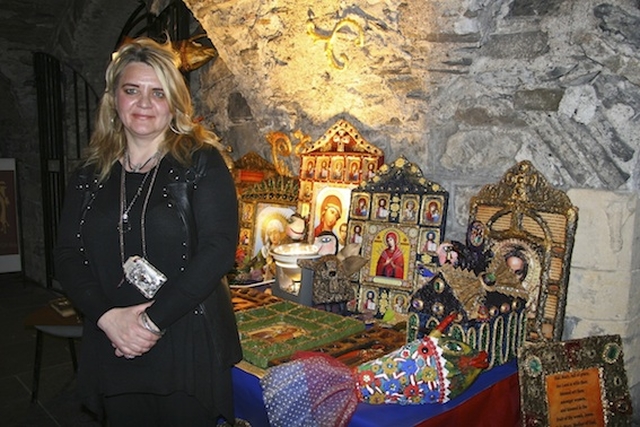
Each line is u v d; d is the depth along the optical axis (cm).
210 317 130
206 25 234
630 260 153
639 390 165
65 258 134
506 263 150
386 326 173
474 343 137
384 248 187
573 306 162
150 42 131
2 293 461
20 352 322
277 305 183
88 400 136
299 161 234
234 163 260
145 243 127
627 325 155
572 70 153
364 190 196
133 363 129
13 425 239
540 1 153
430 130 191
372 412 123
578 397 134
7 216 488
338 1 183
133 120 126
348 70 197
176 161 128
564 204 153
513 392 144
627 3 138
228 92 279
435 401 126
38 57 427
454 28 161
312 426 124
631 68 142
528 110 165
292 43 207
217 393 131
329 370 128
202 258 122
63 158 430
